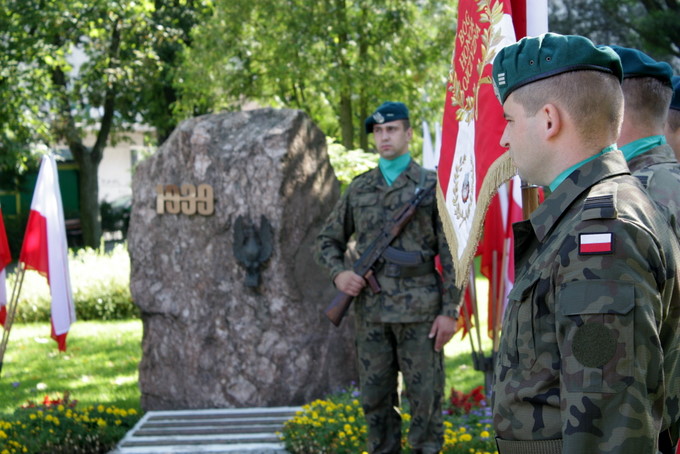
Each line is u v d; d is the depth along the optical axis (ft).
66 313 16.97
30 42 52.26
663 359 5.04
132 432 17.03
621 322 4.54
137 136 91.45
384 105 13.85
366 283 13.51
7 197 78.33
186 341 19.13
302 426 15.79
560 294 4.79
